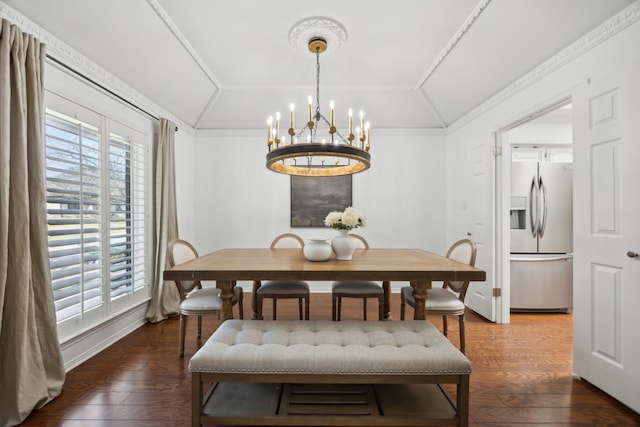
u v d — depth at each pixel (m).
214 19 2.16
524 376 1.94
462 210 3.56
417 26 2.23
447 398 1.50
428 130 4.01
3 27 1.49
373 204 4.04
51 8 1.75
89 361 2.11
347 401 1.44
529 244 3.26
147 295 2.93
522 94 2.50
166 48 2.45
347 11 2.07
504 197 2.91
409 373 1.31
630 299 1.58
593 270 1.79
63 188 1.96
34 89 1.63
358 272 1.77
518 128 3.83
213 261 2.13
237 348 1.38
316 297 3.78
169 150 3.14
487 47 2.34
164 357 2.17
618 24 1.67
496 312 2.93
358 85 3.25
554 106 2.22
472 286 3.28
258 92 3.39
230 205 4.03
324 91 3.36
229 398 1.48
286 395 1.49
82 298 2.08
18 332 1.50
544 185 3.27
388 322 1.71
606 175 1.70
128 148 2.68
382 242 4.04
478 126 3.20
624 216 1.61
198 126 3.92
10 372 1.49
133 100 2.70
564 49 2.02
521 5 1.89
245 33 2.33
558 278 3.20
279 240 3.21
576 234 1.90
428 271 1.78
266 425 1.33
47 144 1.84
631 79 1.56
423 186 4.04
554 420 1.53
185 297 2.23
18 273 1.52
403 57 2.68
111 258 2.42
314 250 2.11
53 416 1.54
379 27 2.24
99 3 1.87
